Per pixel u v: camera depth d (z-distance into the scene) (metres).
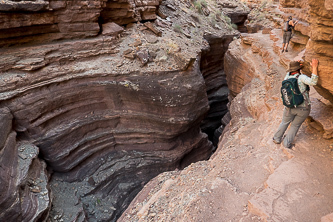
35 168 7.66
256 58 11.67
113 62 10.14
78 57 9.61
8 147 6.99
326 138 4.50
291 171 3.93
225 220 3.53
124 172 10.22
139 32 12.46
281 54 9.50
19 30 8.24
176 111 10.35
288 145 4.50
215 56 19.62
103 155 10.25
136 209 5.49
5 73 8.04
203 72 18.12
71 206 8.12
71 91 9.10
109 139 10.30
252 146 5.36
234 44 15.71
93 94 9.62
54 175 9.05
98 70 9.61
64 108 9.11
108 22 11.66
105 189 9.52
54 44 9.15
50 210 7.68
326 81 3.63
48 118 8.59
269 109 6.79
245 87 10.20
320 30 3.34
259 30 18.92
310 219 3.20
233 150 5.46
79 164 9.48
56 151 8.73
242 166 4.60
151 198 5.34
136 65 10.29
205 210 3.73
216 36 18.81
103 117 9.93
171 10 17.89
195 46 15.08
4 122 7.21
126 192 9.79
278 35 12.32
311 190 3.60
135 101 10.07
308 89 4.02
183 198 4.41
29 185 7.09
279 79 8.08
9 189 6.08
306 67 4.05
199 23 19.30
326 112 4.79
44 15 8.62
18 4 7.64
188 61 10.54
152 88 9.92
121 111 10.19
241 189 4.06
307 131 4.87
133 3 13.16
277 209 3.35
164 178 6.66
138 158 10.59
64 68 9.13
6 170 6.38
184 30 16.47
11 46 8.38
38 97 8.31
